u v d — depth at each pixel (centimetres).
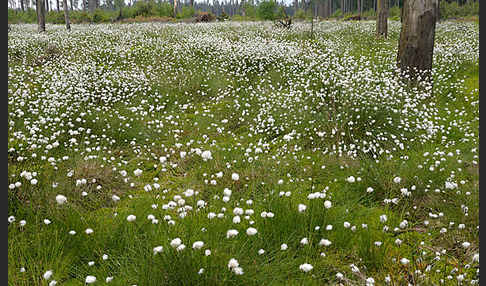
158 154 407
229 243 205
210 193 305
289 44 1034
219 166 353
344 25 1759
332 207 260
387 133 408
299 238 221
